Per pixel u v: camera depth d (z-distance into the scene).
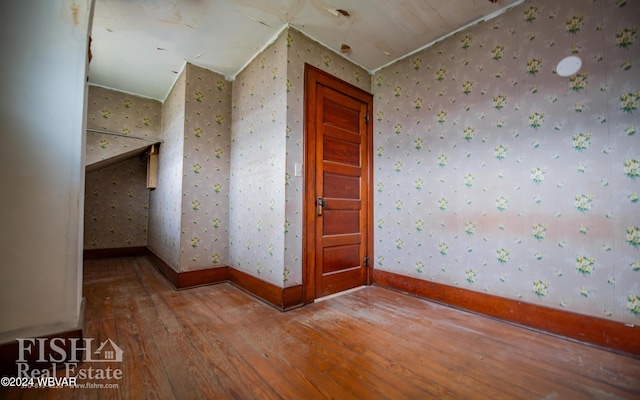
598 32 1.65
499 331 1.80
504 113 2.01
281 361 1.42
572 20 1.73
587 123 1.67
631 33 1.54
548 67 1.82
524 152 1.91
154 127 3.73
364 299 2.43
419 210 2.51
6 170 1.26
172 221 3.02
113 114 3.44
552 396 1.17
